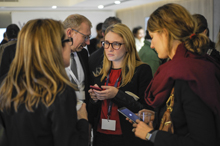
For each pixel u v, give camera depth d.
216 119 1.13
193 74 1.10
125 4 9.93
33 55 1.11
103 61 2.09
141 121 1.34
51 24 1.17
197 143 1.09
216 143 1.14
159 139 1.19
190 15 1.22
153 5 9.40
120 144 1.92
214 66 1.18
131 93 1.89
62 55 1.18
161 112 1.33
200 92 1.08
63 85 1.13
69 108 1.12
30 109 1.08
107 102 1.99
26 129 1.11
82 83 2.29
